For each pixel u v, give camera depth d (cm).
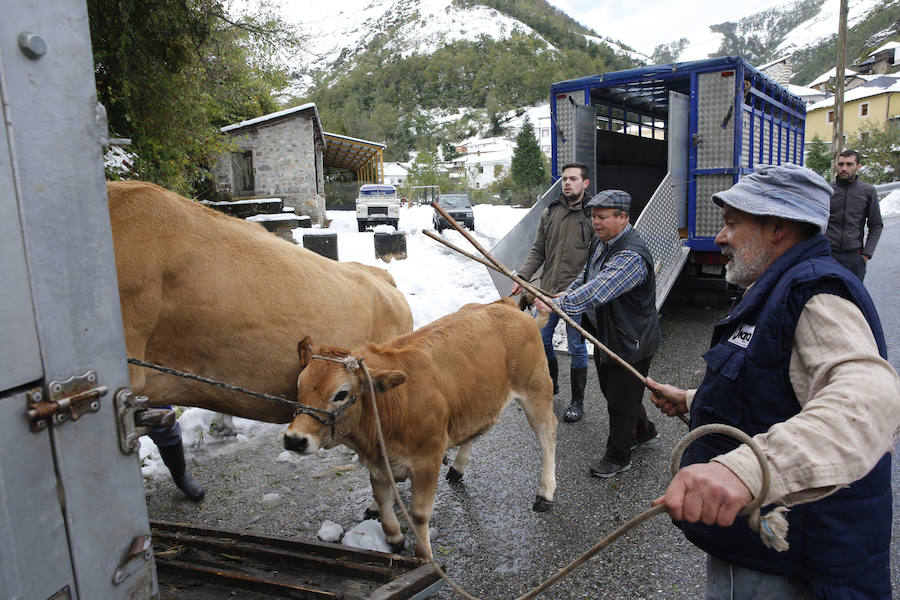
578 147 812
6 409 109
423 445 313
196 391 295
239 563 280
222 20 921
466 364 345
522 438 509
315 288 320
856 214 700
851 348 139
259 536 295
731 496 121
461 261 1324
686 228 846
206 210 296
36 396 114
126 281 259
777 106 1002
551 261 571
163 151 897
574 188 545
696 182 826
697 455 177
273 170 2327
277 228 1284
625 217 408
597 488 415
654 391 242
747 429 165
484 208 3022
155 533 304
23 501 112
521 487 420
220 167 2220
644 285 408
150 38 775
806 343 150
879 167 4300
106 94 789
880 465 154
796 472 121
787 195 171
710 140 809
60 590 119
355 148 3456
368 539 337
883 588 152
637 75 841
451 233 1905
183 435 497
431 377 318
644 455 466
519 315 398
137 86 770
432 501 320
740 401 166
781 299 157
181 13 775
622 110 1080
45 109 118
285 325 302
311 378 271
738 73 776
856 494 150
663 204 757
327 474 447
